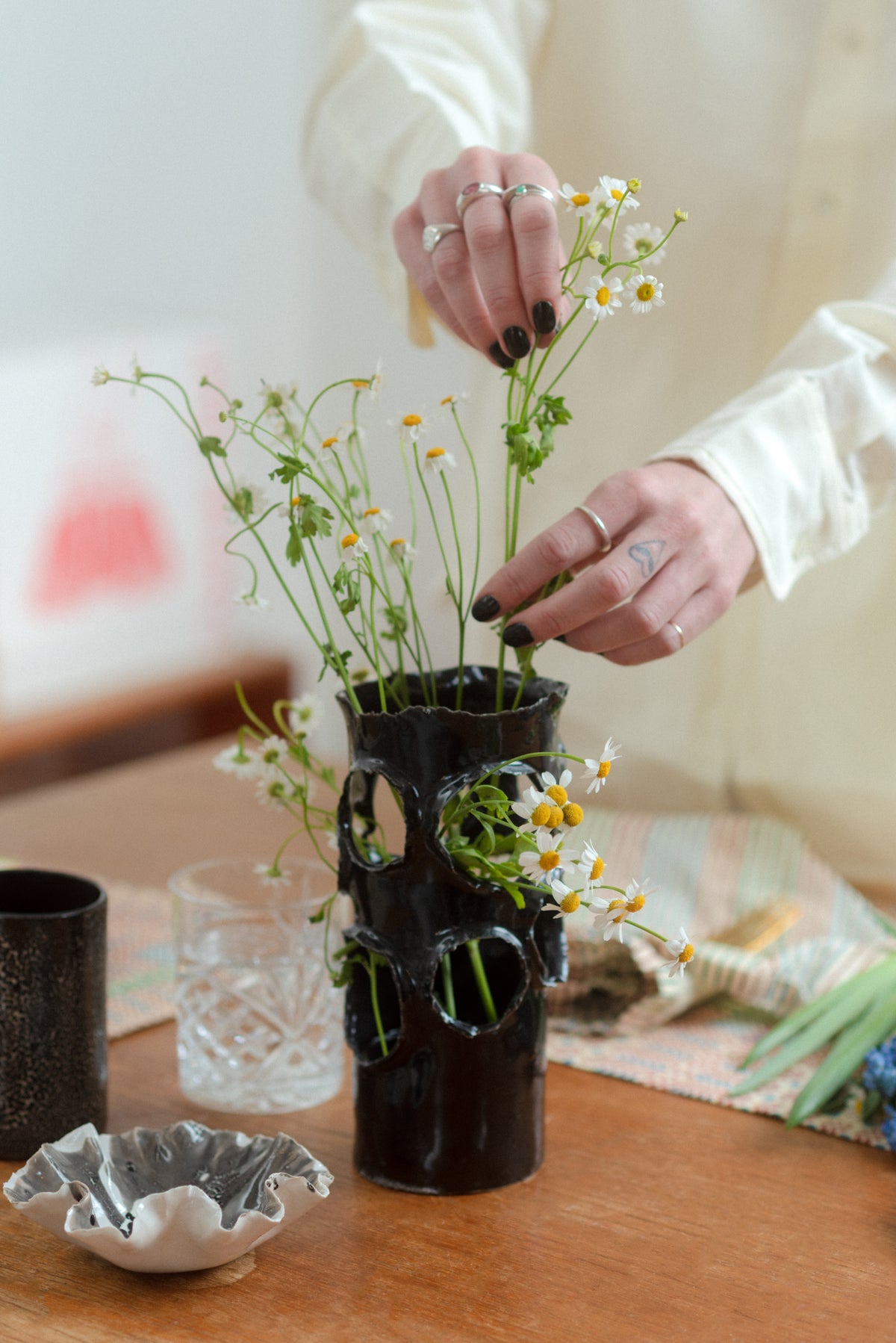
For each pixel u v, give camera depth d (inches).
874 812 59.1
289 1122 43.4
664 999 46.9
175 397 110.2
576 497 59.4
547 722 39.9
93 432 104.5
